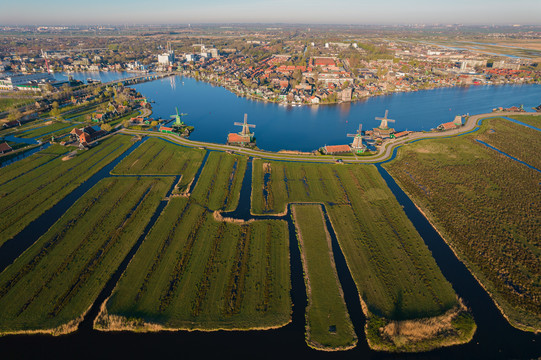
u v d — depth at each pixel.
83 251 108.44
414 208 138.75
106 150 195.62
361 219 129.75
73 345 79.88
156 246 111.56
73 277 97.69
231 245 113.56
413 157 188.50
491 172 168.12
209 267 103.31
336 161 182.50
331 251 112.31
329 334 83.81
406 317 87.81
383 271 103.00
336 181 160.50
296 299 93.62
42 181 155.62
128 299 90.81
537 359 78.31
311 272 102.94
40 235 116.75
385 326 84.38
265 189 152.25
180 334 82.81
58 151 191.12
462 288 97.25
